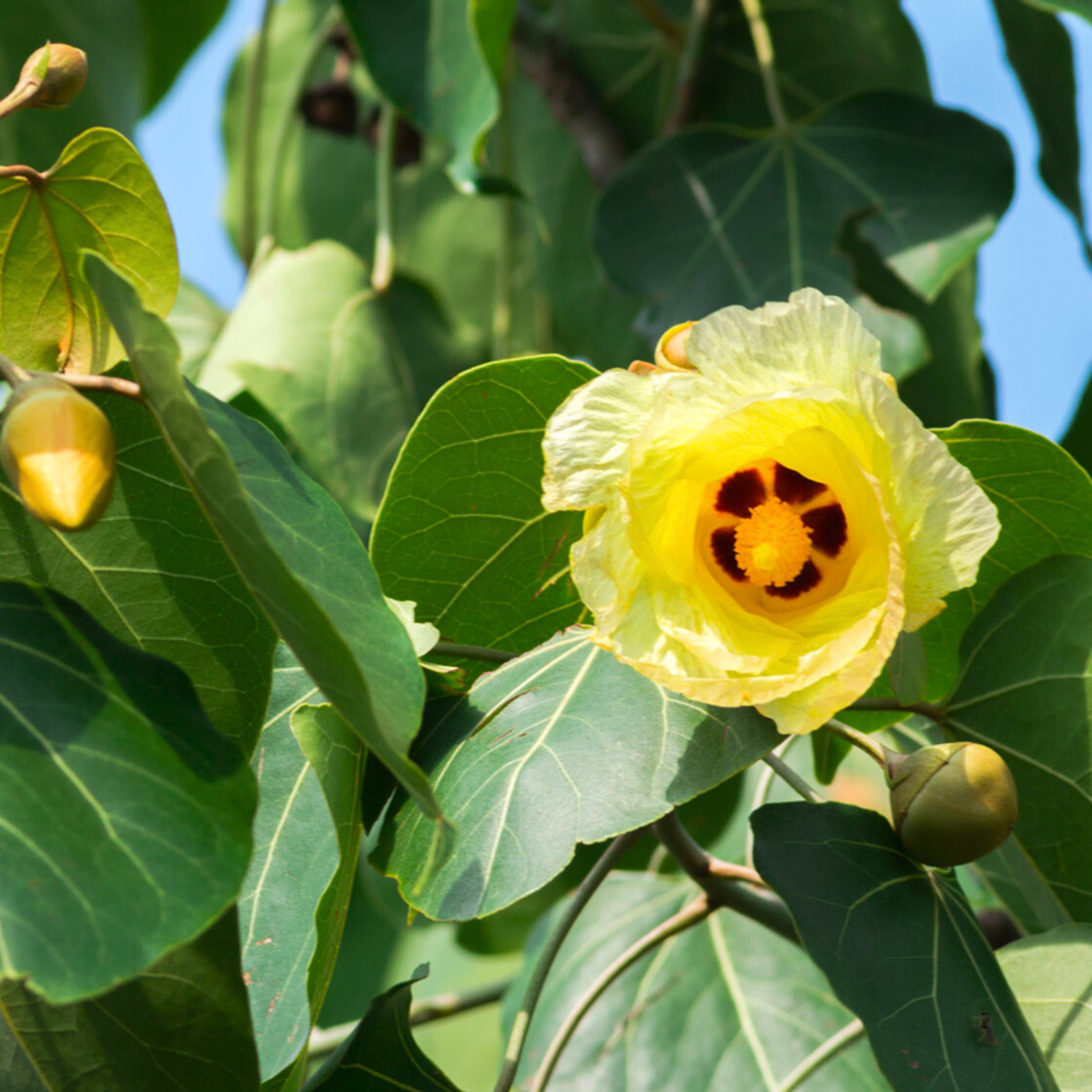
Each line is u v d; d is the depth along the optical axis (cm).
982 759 50
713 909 56
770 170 67
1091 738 52
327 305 68
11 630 47
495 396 53
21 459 46
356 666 45
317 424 66
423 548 54
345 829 51
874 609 48
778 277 66
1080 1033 52
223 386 66
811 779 68
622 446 49
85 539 50
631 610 49
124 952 44
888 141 67
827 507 51
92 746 46
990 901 63
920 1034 49
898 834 51
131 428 49
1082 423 66
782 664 49
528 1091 65
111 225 51
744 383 49
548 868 49
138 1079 49
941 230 66
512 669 53
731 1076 65
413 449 53
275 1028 50
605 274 66
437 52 67
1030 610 53
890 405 48
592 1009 66
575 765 50
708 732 50
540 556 54
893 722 55
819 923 49
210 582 50
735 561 52
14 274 51
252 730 50
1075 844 52
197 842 45
